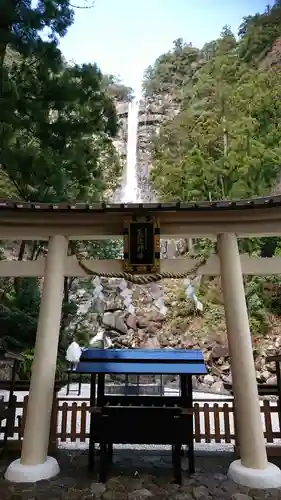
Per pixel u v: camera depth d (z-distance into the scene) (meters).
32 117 7.95
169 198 18.09
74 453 4.60
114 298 14.47
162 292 15.66
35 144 8.65
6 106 7.34
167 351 4.21
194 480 3.69
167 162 20.69
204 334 12.34
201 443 5.15
